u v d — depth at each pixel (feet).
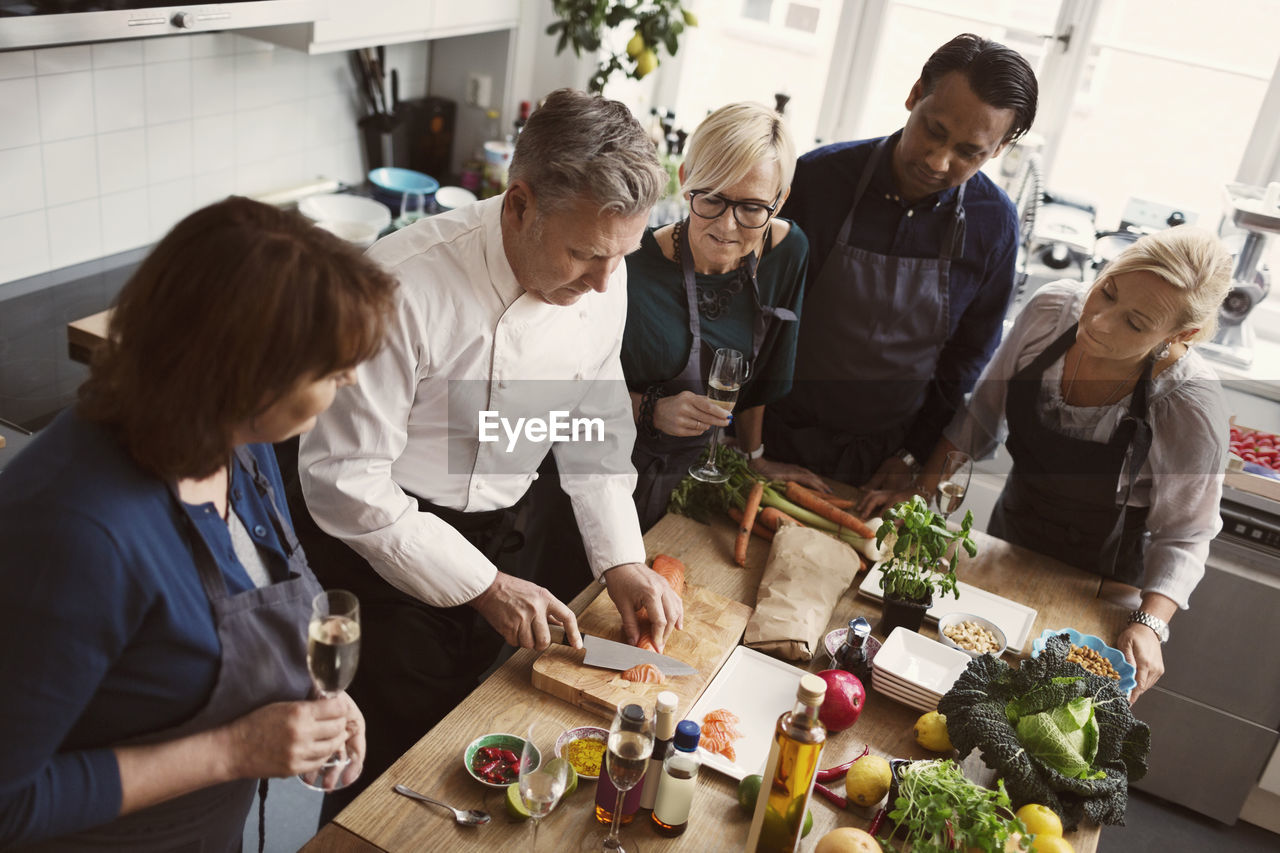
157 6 7.03
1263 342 9.98
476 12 10.61
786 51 11.42
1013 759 4.58
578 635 5.30
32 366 7.74
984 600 6.43
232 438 3.26
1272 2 9.69
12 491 3.19
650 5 11.10
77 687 3.18
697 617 5.69
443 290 5.04
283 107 10.37
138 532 3.25
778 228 6.87
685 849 4.35
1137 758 4.91
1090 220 10.34
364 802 4.35
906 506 5.75
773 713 5.19
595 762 4.63
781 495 7.02
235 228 3.07
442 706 5.87
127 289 3.16
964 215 7.40
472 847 4.23
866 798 4.61
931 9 10.69
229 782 4.08
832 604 5.98
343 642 3.61
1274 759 8.95
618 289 5.93
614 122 4.61
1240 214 9.09
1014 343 7.34
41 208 8.61
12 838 3.16
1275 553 8.40
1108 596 6.81
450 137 12.01
